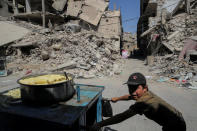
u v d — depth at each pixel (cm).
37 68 1049
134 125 328
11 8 2594
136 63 1574
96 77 865
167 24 1741
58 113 143
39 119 133
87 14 2567
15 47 1350
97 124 159
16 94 204
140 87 146
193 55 1042
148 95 146
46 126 144
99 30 2606
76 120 142
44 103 163
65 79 199
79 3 2538
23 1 2416
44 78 202
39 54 1278
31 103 168
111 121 151
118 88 621
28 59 1243
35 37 1491
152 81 752
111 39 2402
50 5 2534
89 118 237
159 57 1444
